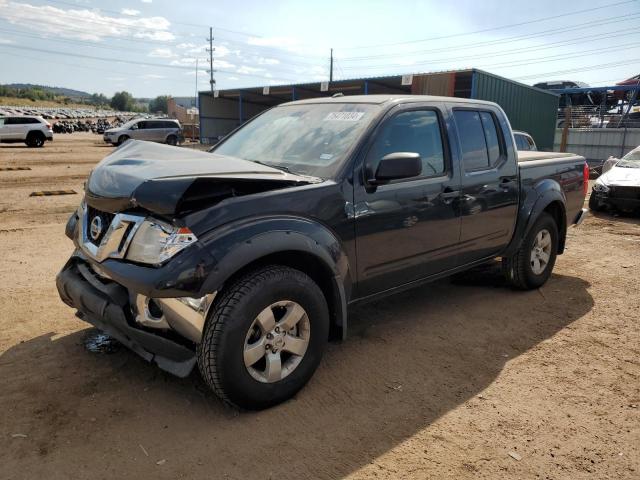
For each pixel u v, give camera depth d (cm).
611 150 2489
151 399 321
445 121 427
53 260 614
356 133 368
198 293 274
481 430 302
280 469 264
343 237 344
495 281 579
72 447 274
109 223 311
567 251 739
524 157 559
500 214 476
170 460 267
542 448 287
